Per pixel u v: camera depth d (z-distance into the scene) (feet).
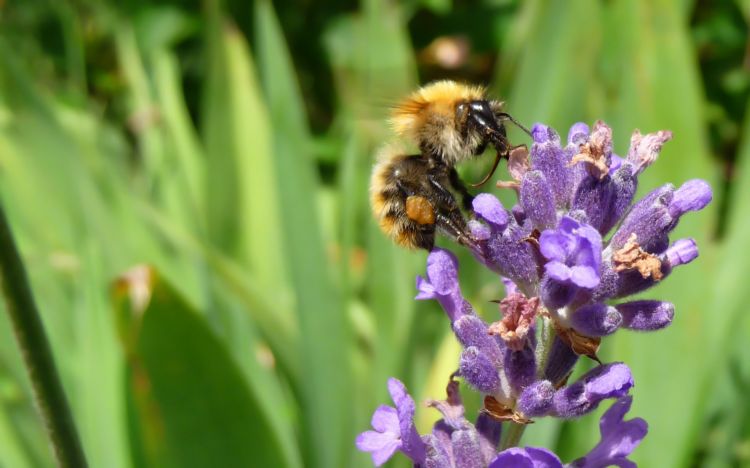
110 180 1.03
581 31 0.83
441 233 0.69
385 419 0.61
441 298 0.61
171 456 0.73
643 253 0.58
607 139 0.59
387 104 0.73
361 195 1.00
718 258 0.86
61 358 0.86
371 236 0.87
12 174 0.97
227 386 0.72
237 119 1.02
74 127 1.12
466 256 0.83
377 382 0.85
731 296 0.84
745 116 1.23
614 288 0.59
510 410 0.60
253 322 0.95
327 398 0.83
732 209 0.95
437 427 0.62
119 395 0.77
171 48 1.38
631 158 0.61
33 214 0.96
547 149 0.61
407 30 1.30
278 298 0.93
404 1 1.27
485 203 0.60
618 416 0.60
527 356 0.59
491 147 0.70
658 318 0.59
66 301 0.91
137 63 1.23
